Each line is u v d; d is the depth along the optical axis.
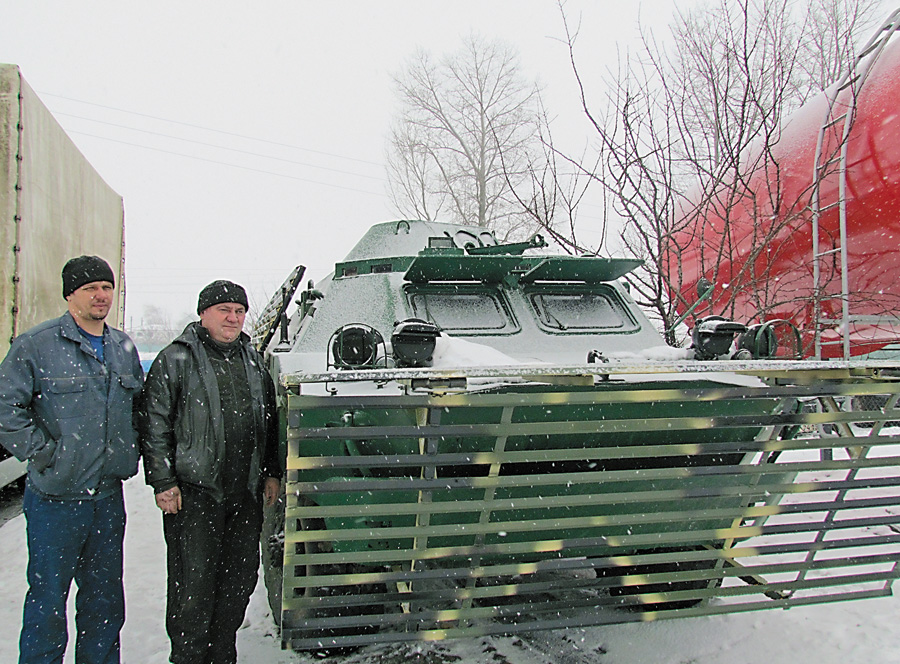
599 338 4.75
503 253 5.41
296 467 2.87
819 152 7.55
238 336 3.51
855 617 4.21
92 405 3.22
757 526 3.57
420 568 3.38
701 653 3.82
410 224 5.65
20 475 6.71
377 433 2.88
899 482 3.61
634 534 3.68
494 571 3.28
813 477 7.13
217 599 3.41
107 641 3.36
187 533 3.26
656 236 7.78
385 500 3.32
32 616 3.13
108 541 3.34
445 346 3.54
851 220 7.76
